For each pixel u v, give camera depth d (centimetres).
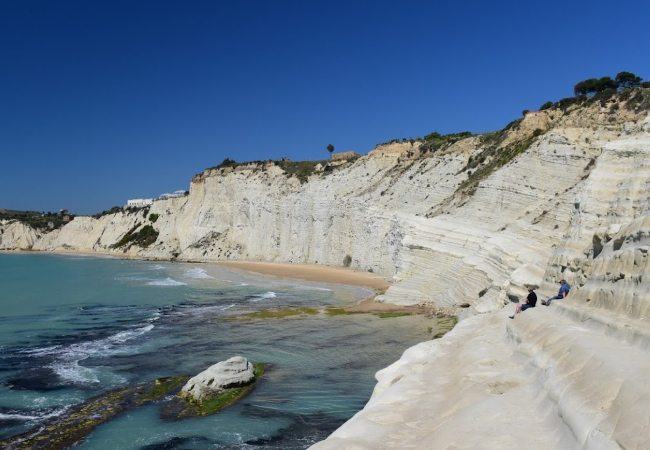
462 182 6059
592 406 689
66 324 3428
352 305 4112
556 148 4700
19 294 4966
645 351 808
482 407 872
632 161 2080
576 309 1192
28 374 2283
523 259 2833
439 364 1352
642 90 4766
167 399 1988
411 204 6391
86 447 1586
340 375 2267
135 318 3647
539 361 998
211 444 1616
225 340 2927
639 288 994
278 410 1881
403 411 1011
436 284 4053
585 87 6341
